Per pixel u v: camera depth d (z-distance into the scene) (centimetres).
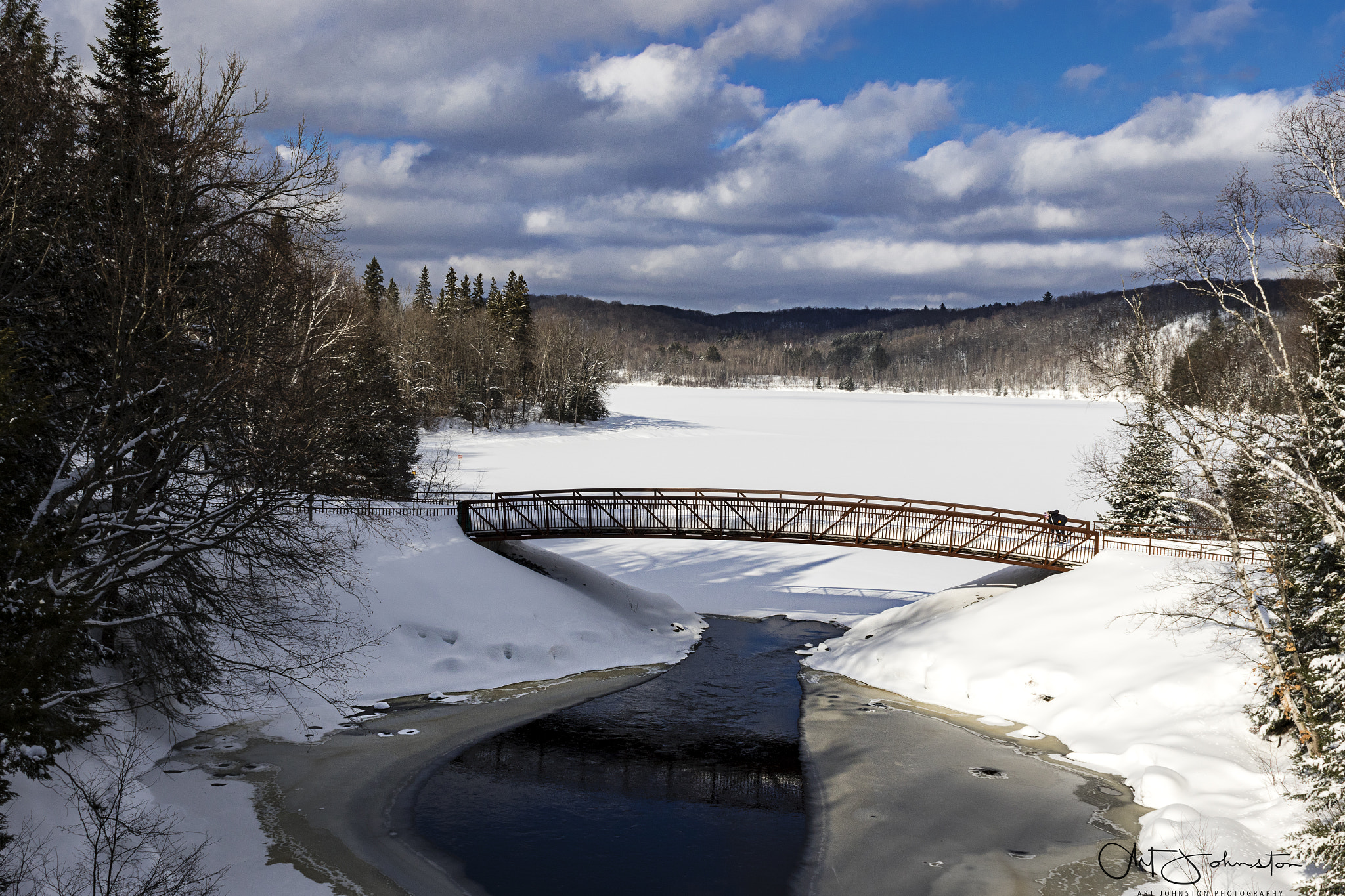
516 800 1683
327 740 1942
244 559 1683
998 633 2425
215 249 1616
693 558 4200
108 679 1747
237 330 1501
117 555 1321
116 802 1161
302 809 1588
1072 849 1489
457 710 2180
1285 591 1617
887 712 2234
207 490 1444
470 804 1656
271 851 1424
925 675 2400
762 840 1533
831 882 1385
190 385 1420
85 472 1498
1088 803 1675
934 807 1666
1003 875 1408
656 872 1412
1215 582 2086
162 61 2294
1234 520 1780
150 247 1391
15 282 1409
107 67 2255
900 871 1420
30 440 1295
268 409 1532
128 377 1318
